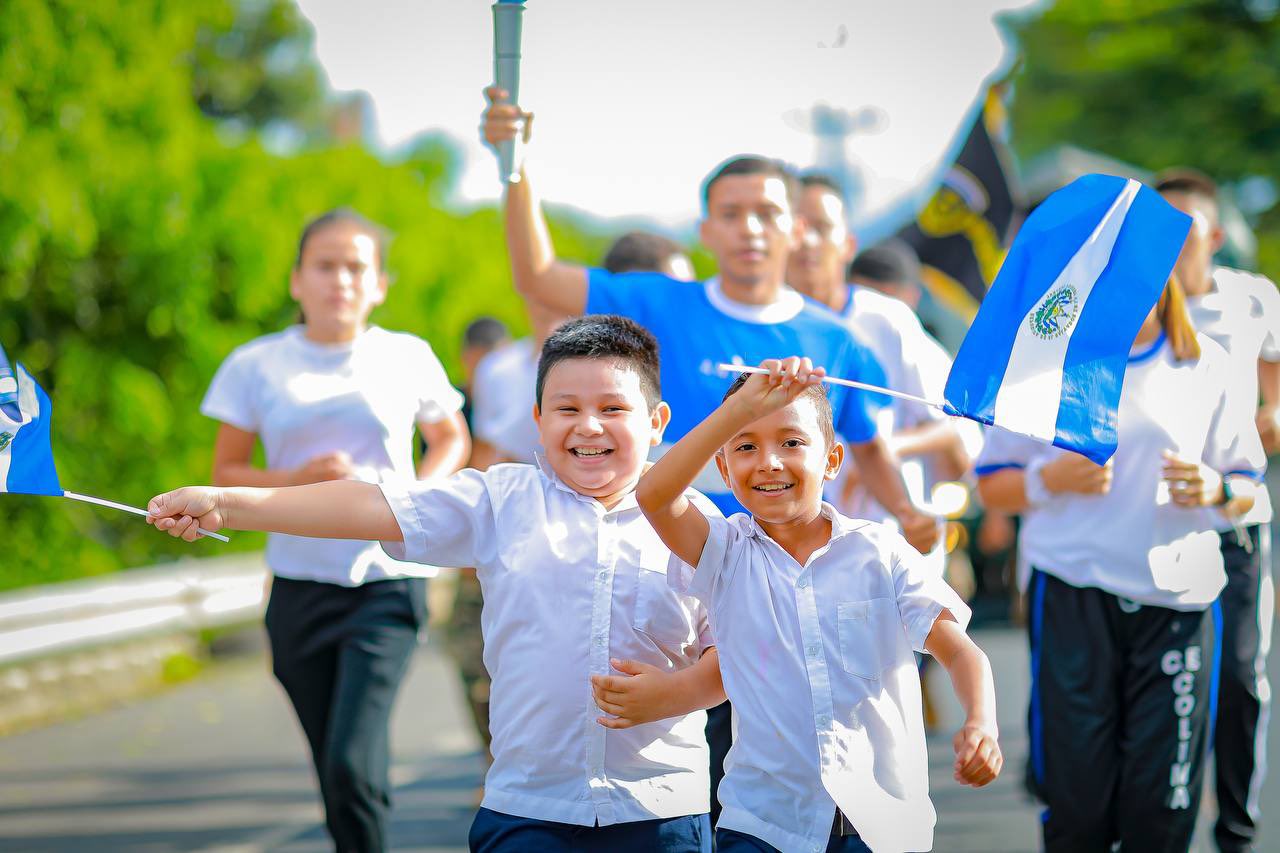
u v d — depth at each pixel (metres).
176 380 28.30
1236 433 10.80
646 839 7.59
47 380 27.27
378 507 7.68
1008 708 19.27
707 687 7.47
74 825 14.23
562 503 7.85
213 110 59.91
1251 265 31.14
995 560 29.30
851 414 10.50
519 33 9.80
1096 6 67.06
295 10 59.16
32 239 23.20
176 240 26.75
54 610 19.59
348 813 10.64
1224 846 11.56
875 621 7.39
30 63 22.73
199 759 17.30
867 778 7.28
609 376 7.75
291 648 11.12
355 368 11.58
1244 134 64.06
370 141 35.16
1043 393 8.02
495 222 37.22
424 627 11.35
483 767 16.92
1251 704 11.34
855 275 15.86
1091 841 10.48
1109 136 67.12
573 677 7.60
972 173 18.53
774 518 7.40
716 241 10.40
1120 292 8.12
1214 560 10.26
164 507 7.33
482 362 18.27
